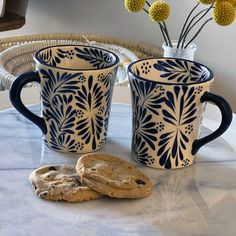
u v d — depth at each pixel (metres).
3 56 1.17
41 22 1.75
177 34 1.40
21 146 0.68
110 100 0.67
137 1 0.82
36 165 0.63
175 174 0.63
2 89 1.06
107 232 0.51
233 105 1.36
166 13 0.85
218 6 0.83
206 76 0.64
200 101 0.61
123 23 1.54
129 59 1.23
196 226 0.53
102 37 1.42
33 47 1.26
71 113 0.64
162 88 0.59
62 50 0.70
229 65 1.33
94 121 0.65
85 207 0.55
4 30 1.54
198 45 1.36
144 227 0.52
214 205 0.57
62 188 0.56
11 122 0.75
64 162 0.64
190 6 1.33
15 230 0.50
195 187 0.61
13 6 1.59
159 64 0.68
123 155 0.67
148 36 1.49
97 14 1.58
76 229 0.51
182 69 0.68
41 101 0.66
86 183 0.57
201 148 0.71
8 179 0.60
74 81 0.62
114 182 0.56
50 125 0.66
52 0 1.68
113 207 0.55
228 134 0.83
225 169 0.65
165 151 0.63
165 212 0.55
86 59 0.71
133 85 0.62
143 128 0.63
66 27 1.69
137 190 0.57
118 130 0.74
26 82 0.64
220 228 0.53
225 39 1.30
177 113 0.61
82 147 0.66
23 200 0.56
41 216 0.53
